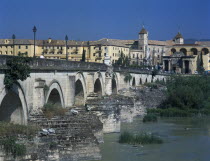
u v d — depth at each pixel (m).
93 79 97.19
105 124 88.00
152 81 188.00
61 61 77.38
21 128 52.62
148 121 116.94
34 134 52.94
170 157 71.31
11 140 48.97
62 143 56.66
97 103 88.50
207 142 86.12
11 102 60.81
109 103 89.38
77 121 63.84
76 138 58.62
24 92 61.97
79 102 91.38
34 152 51.88
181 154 74.00
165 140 87.06
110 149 73.94
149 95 144.38
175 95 143.75
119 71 132.38
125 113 111.00
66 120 63.06
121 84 137.88
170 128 104.81
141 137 82.94
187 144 83.44
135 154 71.69
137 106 133.75
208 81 184.38
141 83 167.12
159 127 105.94
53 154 54.53
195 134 96.31
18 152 49.22
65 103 81.00
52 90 76.12
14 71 56.94
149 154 72.50
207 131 101.12
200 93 147.75
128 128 100.50
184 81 179.38
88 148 59.59
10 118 62.38
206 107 144.62
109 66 116.25
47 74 71.25
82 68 90.56
